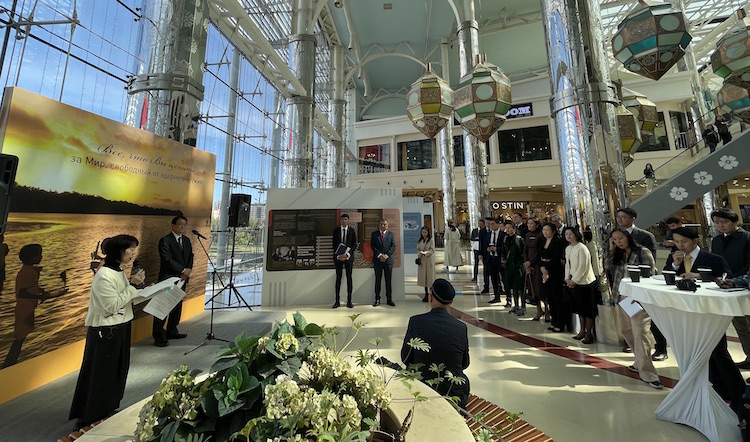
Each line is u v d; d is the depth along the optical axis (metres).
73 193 2.53
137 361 2.74
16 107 2.12
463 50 8.91
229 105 7.28
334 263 5.56
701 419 1.84
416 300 5.77
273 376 0.89
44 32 3.43
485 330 3.97
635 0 12.30
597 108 3.63
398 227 5.89
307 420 0.73
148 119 3.63
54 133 2.38
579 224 3.62
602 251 3.50
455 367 1.51
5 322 2.08
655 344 3.05
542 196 17.62
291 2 8.79
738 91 5.66
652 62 3.29
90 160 2.68
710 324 1.85
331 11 13.25
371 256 5.74
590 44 3.71
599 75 3.68
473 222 9.27
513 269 4.79
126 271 3.02
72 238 2.53
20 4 3.18
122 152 3.02
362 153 18.38
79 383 1.79
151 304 2.23
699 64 16.08
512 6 13.23
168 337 3.34
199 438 0.72
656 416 2.02
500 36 15.16
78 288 2.58
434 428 0.98
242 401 0.79
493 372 2.76
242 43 5.90
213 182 4.51
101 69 4.09
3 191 1.31
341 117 13.94
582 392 2.38
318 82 13.84
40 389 2.25
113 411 1.84
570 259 3.55
